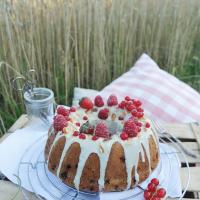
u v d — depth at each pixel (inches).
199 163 39.1
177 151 39.1
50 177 34.4
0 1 58.4
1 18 59.2
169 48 74.6
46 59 66.2
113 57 71.6
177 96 57.1
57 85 65.7
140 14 71.2
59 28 63.6
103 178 32.4
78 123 35.6
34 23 62.7
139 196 32.5
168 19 73.5
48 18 62.6
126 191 33.1
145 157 33.7
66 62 63.7
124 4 68.3
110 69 72.3
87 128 34.4
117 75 71.8
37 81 65.1
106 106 38.2
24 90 43.9
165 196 32.3
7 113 63.5
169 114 54.6
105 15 68.0
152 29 72.9
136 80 59.4
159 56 76.8
